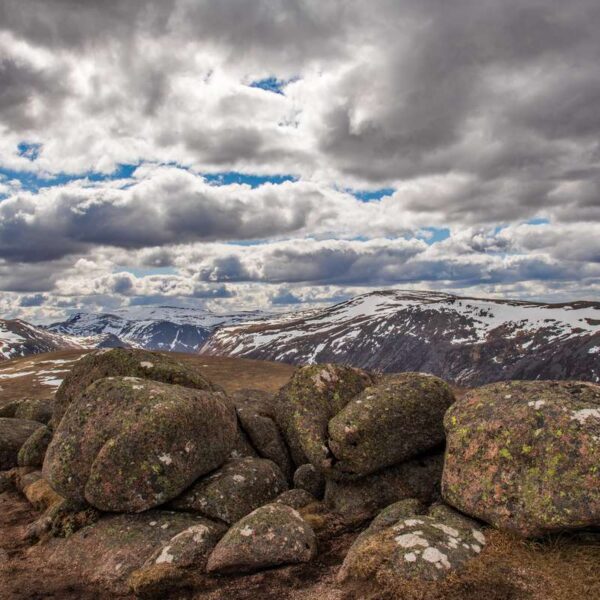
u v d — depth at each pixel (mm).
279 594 12680
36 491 23703
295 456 24078
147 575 13656
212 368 163875
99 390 20266
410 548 12172
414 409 19250
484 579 11148
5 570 16141
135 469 17953
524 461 13672
